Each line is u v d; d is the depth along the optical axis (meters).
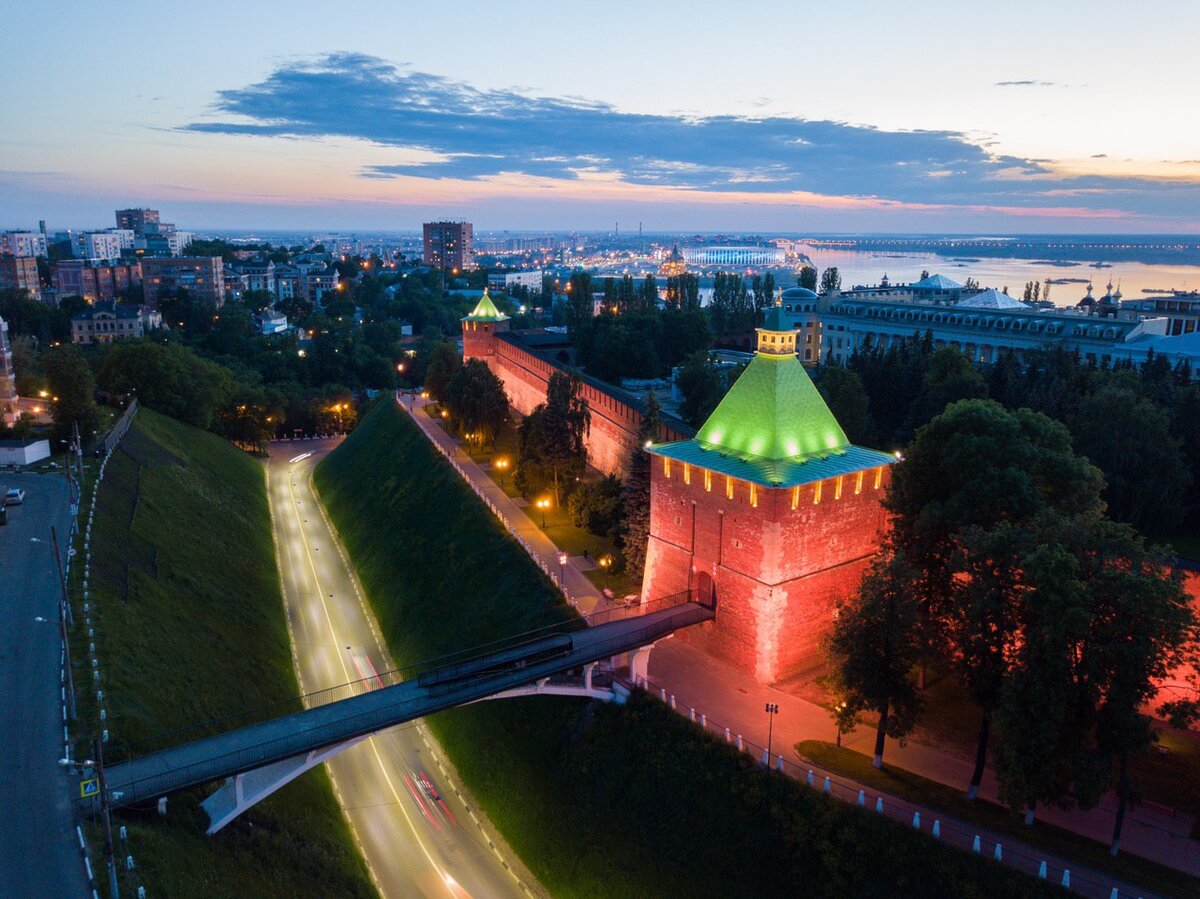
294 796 49.50
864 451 56.84
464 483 91.81
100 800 34.12
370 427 135.50
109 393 122.75
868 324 155.75
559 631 59.53
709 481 55.03
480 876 48.16
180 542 77.06
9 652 48.03
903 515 53.25
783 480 50.09
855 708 41.81
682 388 103.12
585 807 48.31
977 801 40.12
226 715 52.59
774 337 54.34
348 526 103.12
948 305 159.38
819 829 39.56
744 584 53.03
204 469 107.06
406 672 66.88
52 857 33.59
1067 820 38.88
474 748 58.16
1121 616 35.72
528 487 87.44
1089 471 49.97
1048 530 39.38
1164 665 35.81
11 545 61.91
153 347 125.88
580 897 45.16
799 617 53.31
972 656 39.53
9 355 107.69
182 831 38.62
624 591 64.94
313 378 182.38
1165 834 37.84
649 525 65.44
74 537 63.00
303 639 74.25
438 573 78.12
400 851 49.78
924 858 36.91
